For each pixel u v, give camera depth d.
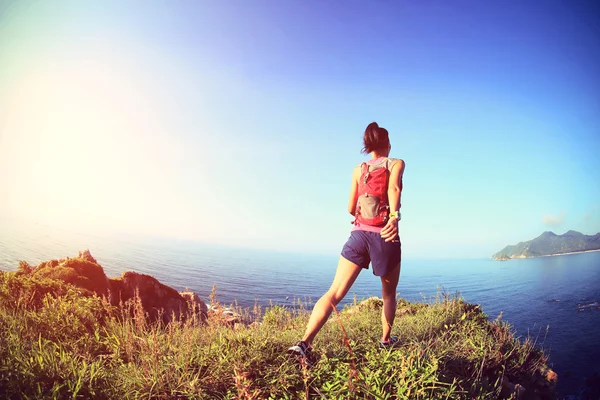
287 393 2.74
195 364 2.96
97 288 5.72
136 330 3.59
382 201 3.36
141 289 6.32
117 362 3.04
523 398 3.92
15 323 3.28
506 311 88.12
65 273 5.46
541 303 111.50
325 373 2.94
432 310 5.74
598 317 74.94
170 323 3.70
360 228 3.33
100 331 3.72
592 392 16.67
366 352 3.33
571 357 24.52
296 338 3.68
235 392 2.66
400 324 4.99
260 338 3.42
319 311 3.08
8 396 2.14
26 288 4.21
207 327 3.71
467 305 5.91
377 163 3.46
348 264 3.26
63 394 2.32
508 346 4.69
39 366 2.49
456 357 3.80
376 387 2.65
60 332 3.42
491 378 3.88
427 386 2.83
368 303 6.68
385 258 3.24
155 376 2.68
